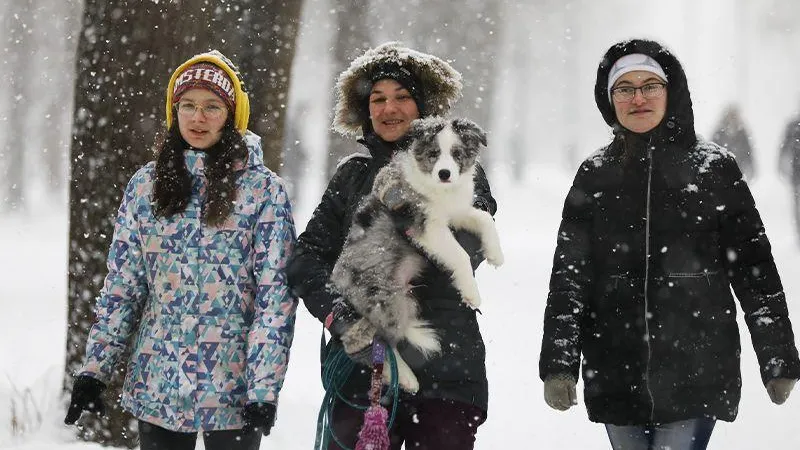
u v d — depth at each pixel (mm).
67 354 13609
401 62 9422
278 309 8688
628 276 9117
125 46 13250
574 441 14805
